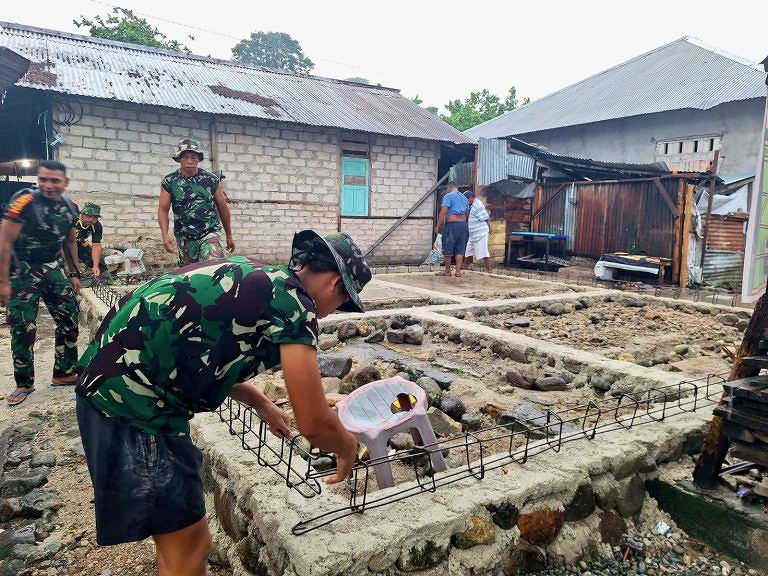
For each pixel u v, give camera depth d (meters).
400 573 1.84
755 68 17.72
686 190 11.48
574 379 4.26
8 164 14.02
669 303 7.72
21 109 10.52
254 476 2.21
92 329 6.00
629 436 2.67
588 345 5.52
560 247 14.45
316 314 1.53
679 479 2.60
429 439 2.54
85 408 1.48
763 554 2.22
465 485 2.17
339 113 13.19
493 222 14.52
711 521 2.39
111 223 10.70
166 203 5.09
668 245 11.93
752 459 2.29
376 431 2.37
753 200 2.89
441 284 9.39
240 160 12.02
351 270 1.53
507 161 14.37
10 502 2.64
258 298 1.38
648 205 12.35
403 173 14.14
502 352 4.98
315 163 12.87
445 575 1.92
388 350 5.13
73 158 10.29
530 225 15.25
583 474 2.33
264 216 12.44
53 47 11.85
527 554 2.13
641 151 18.81
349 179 13.47
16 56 6.96
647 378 3.86
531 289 8.87
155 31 22.23
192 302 1.38
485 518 2.04
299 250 1.61
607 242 13.34
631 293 8.34
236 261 1.49
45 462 3.08
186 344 1.38
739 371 2.45
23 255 3.94
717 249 12.46
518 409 3.42
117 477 1.43
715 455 2.45
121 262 9.21
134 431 1.44
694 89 17.78
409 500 2.06
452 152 15.13
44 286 4.12
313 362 1.39
